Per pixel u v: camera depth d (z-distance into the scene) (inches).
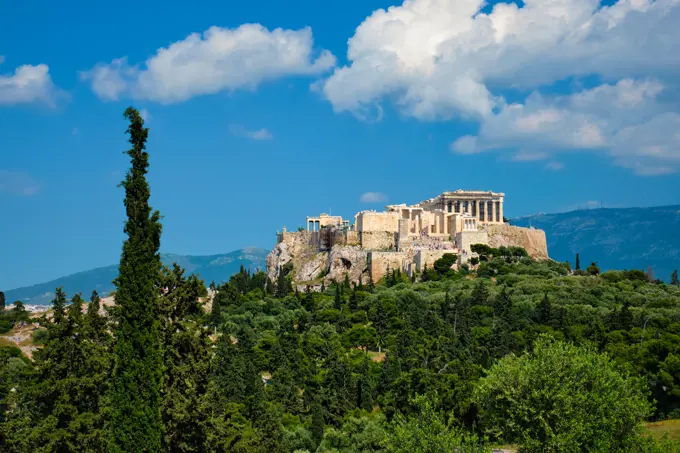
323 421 6786.4
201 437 4350.4
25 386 4335.6
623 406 4852.4
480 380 5359.3
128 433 3774.6
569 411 4729.3
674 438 5703.7
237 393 7052.2
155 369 3873.0
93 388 4306.1
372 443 6033.5
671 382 7057.1
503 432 5073.8
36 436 4065.0
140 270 3897.6
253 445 5413.4
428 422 4918.8
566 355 5108.3
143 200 3986.2
